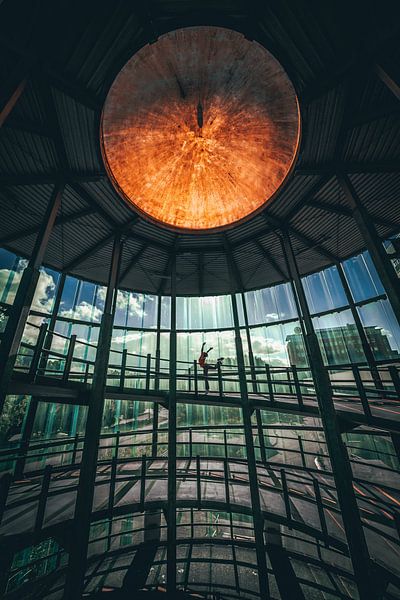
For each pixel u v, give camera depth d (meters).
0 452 4.75
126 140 6.45
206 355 11.03
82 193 7.25
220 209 8.02
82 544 5.36
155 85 5.95
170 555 6.25
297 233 9.66
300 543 12.04
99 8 3.85
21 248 9.77
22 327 5.02
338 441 6.01
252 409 7.73
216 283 13.50
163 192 7.71
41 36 4.02
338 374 19.47
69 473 8.76
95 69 4.65
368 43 4.22
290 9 4.07
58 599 7.88
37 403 8.51
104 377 7.06
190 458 7.59
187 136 7.33
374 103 5.27
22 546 5.04
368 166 6.52
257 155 7.13
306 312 7.82
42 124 5.48
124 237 9.71
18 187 7.09
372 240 5.64
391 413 6.00
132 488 8.30
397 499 7.17
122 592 7.02
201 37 5.12
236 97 6.48
